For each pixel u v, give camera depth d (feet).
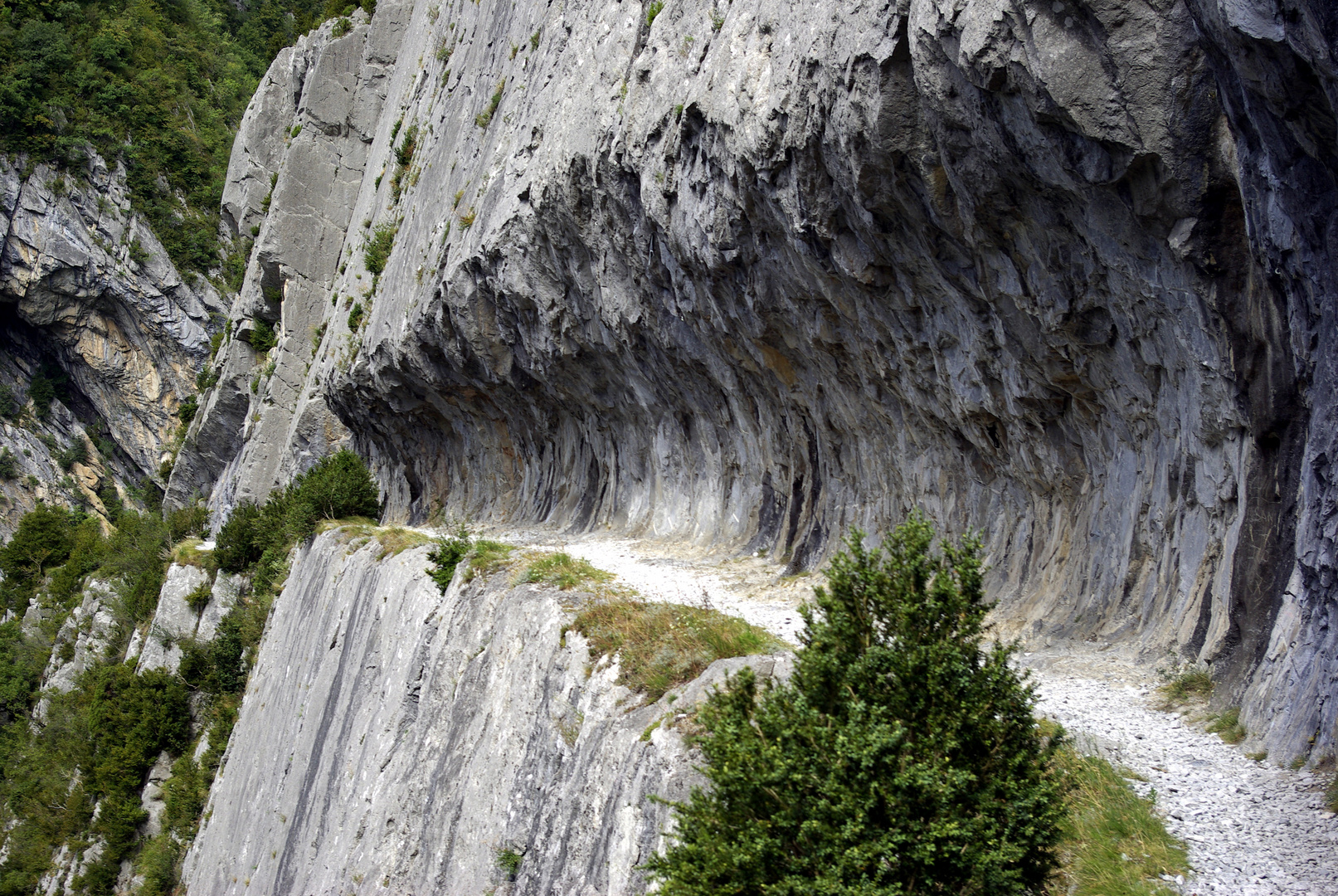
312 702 74.49
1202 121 27.43
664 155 52.70
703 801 19.98
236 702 114.11
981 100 31.68
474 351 86.48
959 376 43.98
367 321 117.39
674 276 57.93
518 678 41.22
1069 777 22.03
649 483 77.97
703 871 18.83
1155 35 26.84
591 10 69.41
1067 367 38.52
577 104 65.26
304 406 143.54
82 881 108.99
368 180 155.22
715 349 60.85
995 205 34.83
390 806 48.52
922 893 17.42
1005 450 44.86
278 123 188.75
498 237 74.79
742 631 33.35
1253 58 23.97
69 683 153.89
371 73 169.27
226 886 78.07
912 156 35.94
